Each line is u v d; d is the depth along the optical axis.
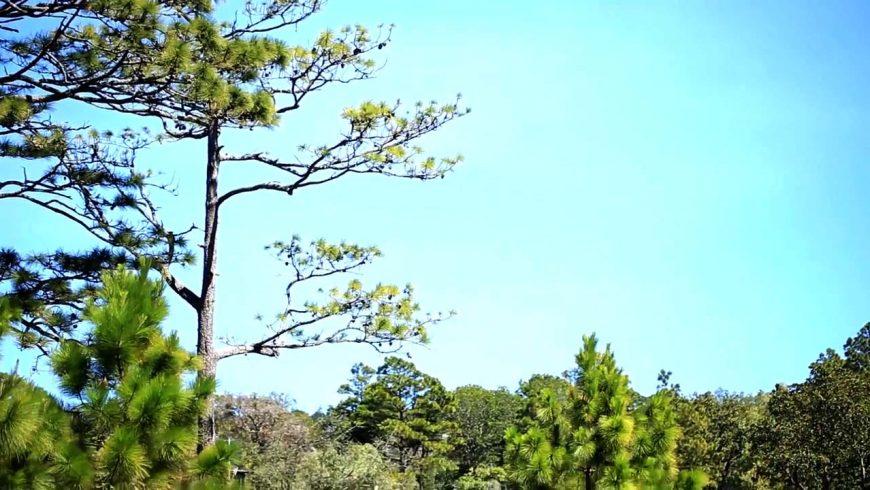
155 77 11.16
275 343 14.65
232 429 32.16
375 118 14.45
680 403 38.41
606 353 11.31
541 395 11.06
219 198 14.40
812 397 30.62
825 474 29.86
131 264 13.65
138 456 7.05
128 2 10.44
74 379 7.52
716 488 35.56
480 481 49.06
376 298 14.95
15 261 13.61
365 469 29.62
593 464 10.61
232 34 14.44
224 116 12.05
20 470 6.61
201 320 13.92
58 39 11.27
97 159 13.80
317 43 14.34
